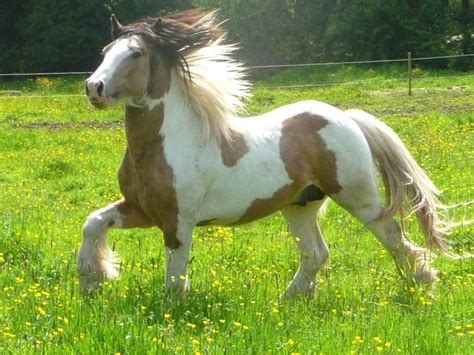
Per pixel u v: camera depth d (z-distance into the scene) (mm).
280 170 8672
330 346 6660
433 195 9242
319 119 8977
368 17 50719
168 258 8305
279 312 7691
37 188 16562
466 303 8289
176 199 8211
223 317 7480
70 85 44812
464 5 52688
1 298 8227
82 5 57000
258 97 31781
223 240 11586
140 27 8320
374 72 43281
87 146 21844
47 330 6891
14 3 59750
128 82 8008
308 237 9250
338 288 8938
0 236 11211
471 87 33594
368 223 9109
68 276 9016
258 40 53312
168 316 7180
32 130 25750
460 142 20109
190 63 8461
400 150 9211
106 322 6887
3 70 57875
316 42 53531
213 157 8352
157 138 8234
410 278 8805
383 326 7262
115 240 11766
